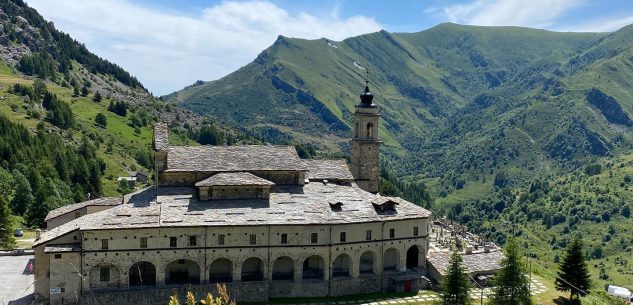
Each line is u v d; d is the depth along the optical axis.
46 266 92.81
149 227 94.12
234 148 112.25
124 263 94.44
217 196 103.00
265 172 109.44
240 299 98.00
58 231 97.25
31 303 92.00
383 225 107.44
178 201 101.06
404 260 110.12
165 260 96.12
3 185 183.00
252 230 99.38
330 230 102.44
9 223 126.88
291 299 101.00
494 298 100.75
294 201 105.62
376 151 130.12
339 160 121.56
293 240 101.19
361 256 110.00
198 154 108.50
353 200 109.50
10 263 113.50
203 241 97.50
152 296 93.56
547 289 117.06
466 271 103.81
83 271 92.75
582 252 112.81
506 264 99.50
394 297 104.38
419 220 111.50
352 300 101.88
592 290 132.62
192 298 49.25
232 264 99.00
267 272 100.50
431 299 103.50
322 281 103.06
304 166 111.44
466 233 174.12
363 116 129.50
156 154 105.88
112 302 91.75
